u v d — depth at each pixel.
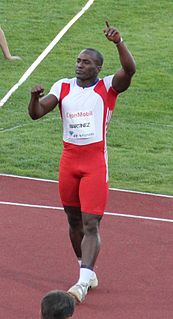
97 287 19.98
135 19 47.88
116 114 37.50
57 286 19.97
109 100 19.11
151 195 28.30
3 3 49.47
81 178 19.08
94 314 18.58
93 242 18.84
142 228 24.41
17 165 31.23
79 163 19.03
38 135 34.75
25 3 49.53
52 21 47.44
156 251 22.52
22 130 35.28
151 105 38.78
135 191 28.70
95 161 18.97
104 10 48.72
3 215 24.97
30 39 45.38
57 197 27.25
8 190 27.91
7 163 31.39
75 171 19.08
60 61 43.03
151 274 20.92
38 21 47.38
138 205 26.92
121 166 31.69
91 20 47.56
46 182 29.22
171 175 31.05
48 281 20.22
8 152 32.66
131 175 30.81
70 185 19.23
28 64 42.59
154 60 43.53
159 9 49.16
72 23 47.16
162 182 30.28
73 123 18.98
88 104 18.95
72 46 44.75
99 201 18.89
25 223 24.25
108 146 33.88
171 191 29.14
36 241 22.80
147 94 39.91
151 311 18.89
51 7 49.09
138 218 25.39
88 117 18.92
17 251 22.03
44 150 33.03
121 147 33.84
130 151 33.44
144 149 33.69
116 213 25.77
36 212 25.34
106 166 19.12
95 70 18.98
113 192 28.36
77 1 49.94
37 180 29.39
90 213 18.84
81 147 18.97
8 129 35.34
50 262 21.38
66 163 19.20
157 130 35.88
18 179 29.39
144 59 43.53
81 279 18.64
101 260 21.64
